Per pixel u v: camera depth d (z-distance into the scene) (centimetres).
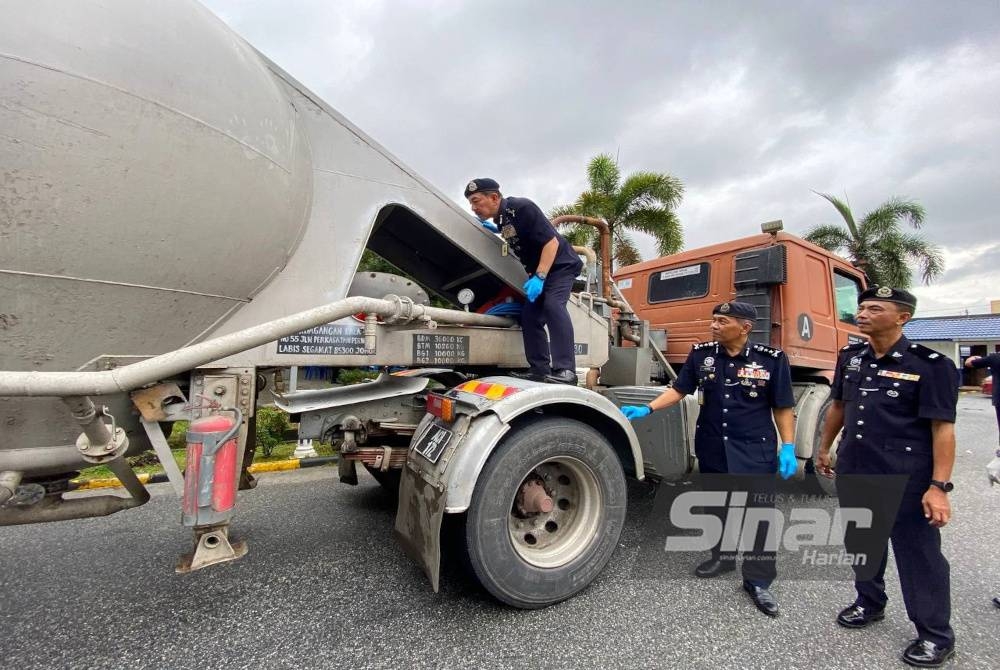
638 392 368
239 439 216
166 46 167
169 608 245
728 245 462
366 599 253
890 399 221
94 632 225
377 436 296
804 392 429
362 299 222
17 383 147
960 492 460
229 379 214
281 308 229
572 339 297
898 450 217
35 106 141
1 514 192
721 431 273
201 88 175
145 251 169
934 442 208
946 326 2794
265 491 451
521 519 263
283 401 277
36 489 195
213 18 197
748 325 268
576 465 259
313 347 238
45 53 143
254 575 280
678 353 495
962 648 217
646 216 1497
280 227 212
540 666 200
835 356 466
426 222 288
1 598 257
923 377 211
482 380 263
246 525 361
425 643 215
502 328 318
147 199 163
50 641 218
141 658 206
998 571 291
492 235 319
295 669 198
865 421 229
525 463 239
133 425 210
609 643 216
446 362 289
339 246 247
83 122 148
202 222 179
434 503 226
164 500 432
